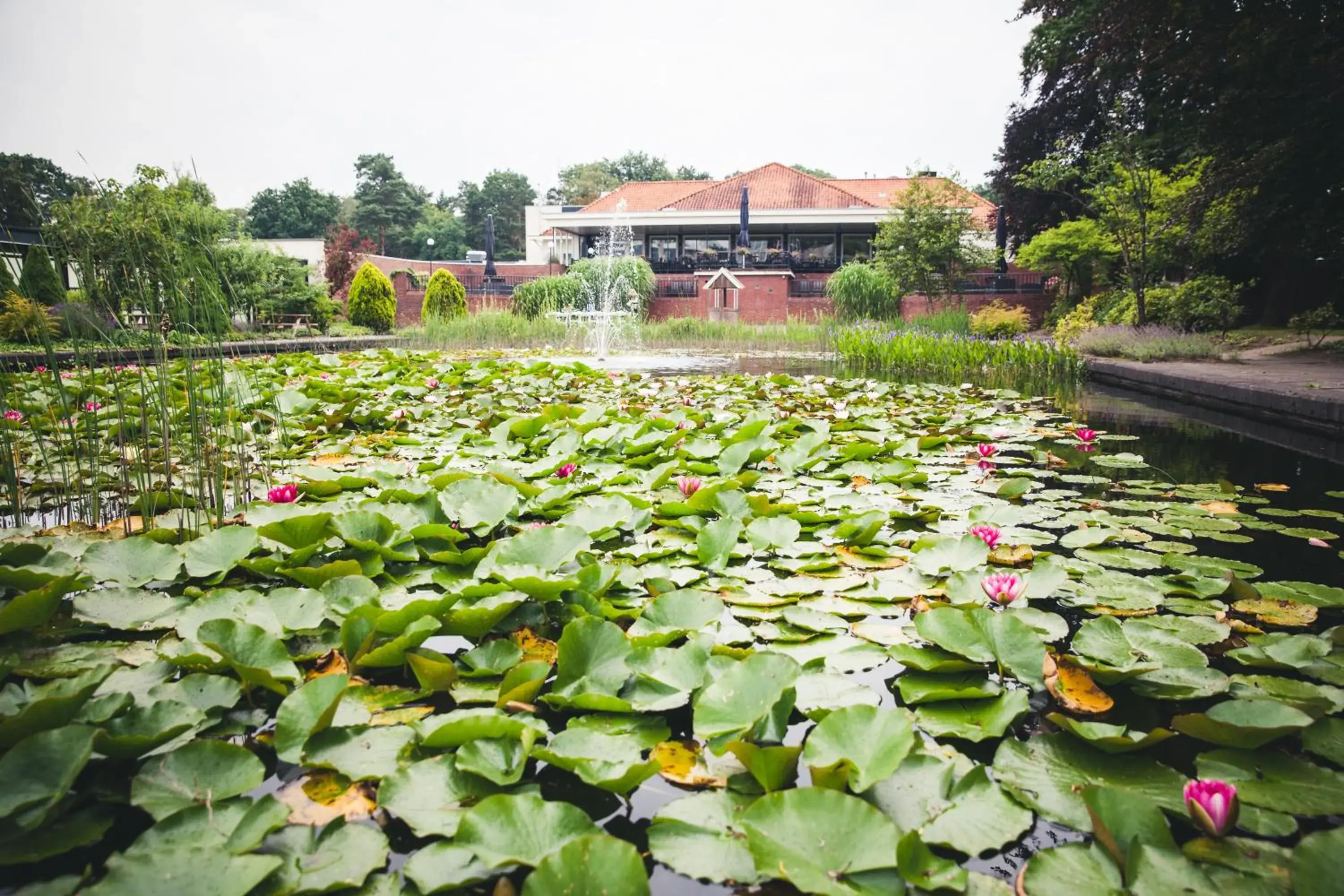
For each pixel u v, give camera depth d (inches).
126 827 37.4
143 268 94.7
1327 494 109.7
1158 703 49.8
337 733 44.7
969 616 56.5
